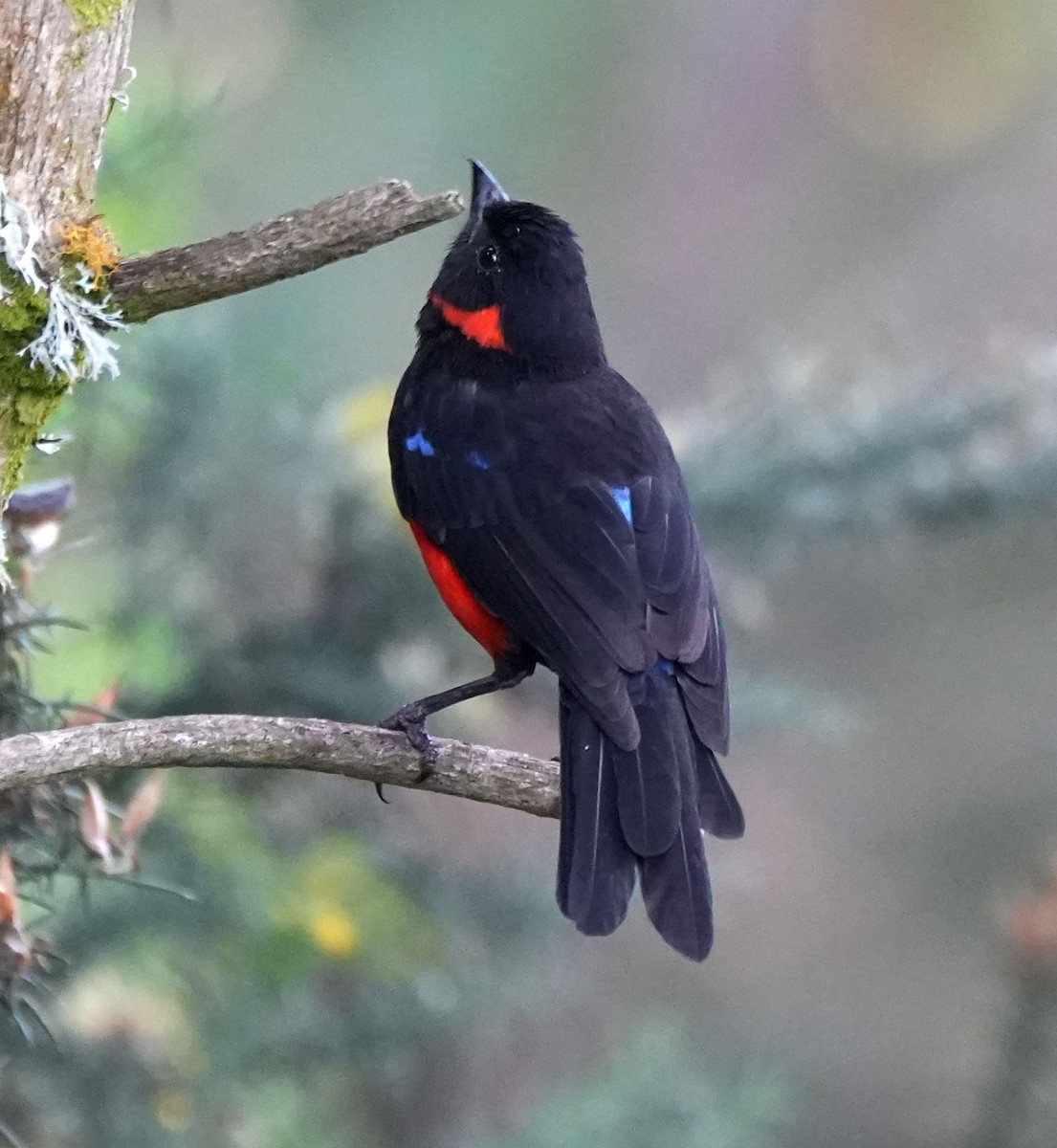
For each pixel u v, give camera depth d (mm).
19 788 6008
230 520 9312
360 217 6035
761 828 14820
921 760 14734
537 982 9703
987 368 9891
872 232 16500
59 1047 8086
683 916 6820
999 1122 9031
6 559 6496
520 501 8062
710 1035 12867
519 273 8664
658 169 16078
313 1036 9266
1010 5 16219
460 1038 10328
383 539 9164
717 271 16156
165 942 8891
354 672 9109
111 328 6180
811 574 12625
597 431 8320
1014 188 16703
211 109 9117
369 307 13234
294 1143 9273
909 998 13727
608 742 7250
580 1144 9391
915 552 10969
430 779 6633
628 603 7727
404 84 14031
